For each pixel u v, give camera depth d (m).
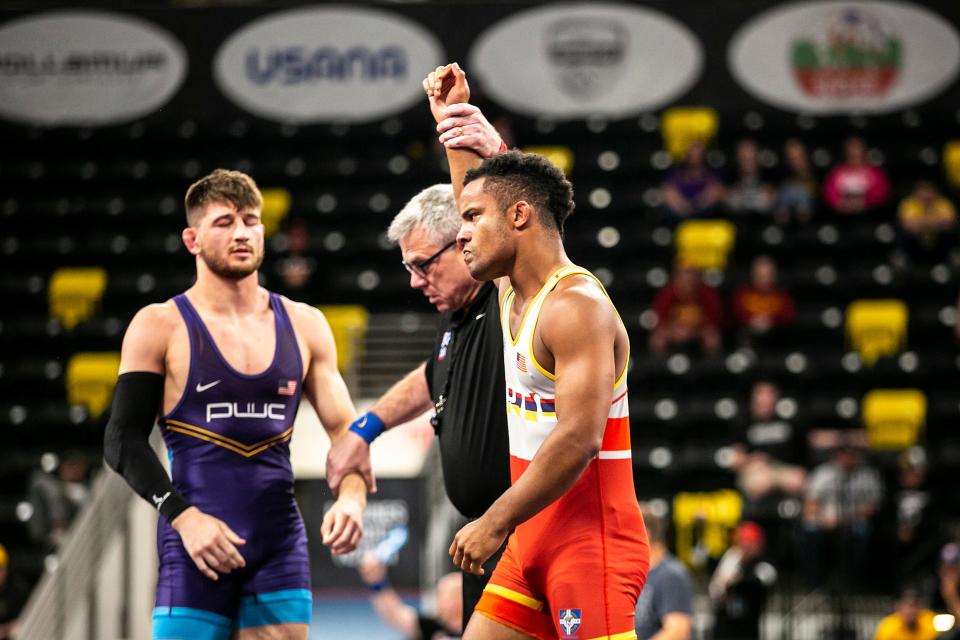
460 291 6.93
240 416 6.83
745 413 21.17
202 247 6.91
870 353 24.33
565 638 5.75
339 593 17.53
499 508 5.40
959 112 29.64
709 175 27.67
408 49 29.88
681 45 29.77
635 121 29.88
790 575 17.72
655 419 22.06
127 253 27.50
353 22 30.00
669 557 12.74
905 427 22.16
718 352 23.42
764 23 29.78
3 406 23.77
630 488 5.96
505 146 6.82
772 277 24.69
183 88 30.14
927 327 24.56
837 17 29.75
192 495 6.75
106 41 30.14
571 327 5.52
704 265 26.53
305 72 30.03
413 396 7.47
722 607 15.61
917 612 14.62
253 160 30.03
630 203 28.22
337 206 28.58
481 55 29.80
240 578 6.77
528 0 29.92
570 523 5.82
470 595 6.88
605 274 26.28
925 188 26.59
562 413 5.45
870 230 27.33
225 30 30.17
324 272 25.70
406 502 17.23
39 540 18.42
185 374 6.78
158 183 29.61
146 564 14.74
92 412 23.59
